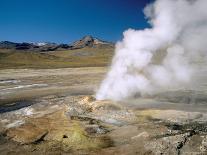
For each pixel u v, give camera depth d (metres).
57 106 19.75
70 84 32.53
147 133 13.13
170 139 11.97
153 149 11.42
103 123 15.27
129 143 12.34
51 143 13.02
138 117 15.95
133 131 13.67
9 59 95.62
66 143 12.88
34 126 15.10
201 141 11.69
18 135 14.13
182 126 14.09
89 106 18.27
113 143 12.53
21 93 28.36
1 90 31.55
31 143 13.19
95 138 13.12
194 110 16.83
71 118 16.22
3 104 23.56
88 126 14.63
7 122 16.66
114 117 16.16
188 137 12.12
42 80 39.28
